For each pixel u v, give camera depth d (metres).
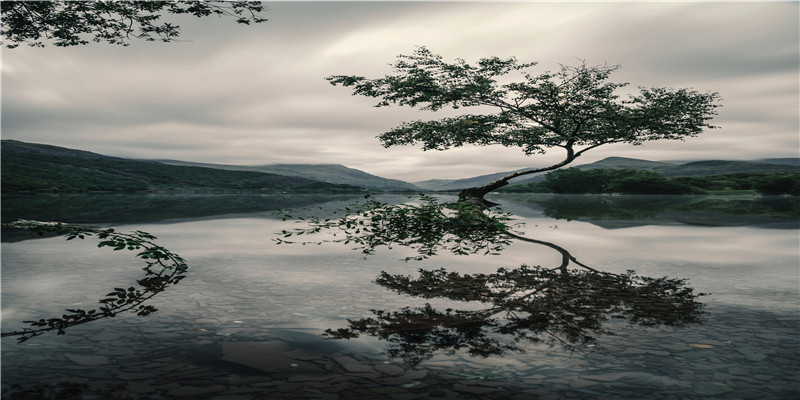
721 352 2.00
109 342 2.08
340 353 1.97
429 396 1.54
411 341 2.14
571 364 1.86
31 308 2.68
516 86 15.05
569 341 2.15
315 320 2.47
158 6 7.16
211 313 2.60
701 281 3.61
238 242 6.13
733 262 4.55
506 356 1.95
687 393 1.58
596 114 15.16
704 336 2.23
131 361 1.85
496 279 3.66
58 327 2.31
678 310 2.73
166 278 3.64
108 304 2.79
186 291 3.18
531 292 3.21
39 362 1.82
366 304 2.84
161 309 2.68
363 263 4.43
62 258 4.61
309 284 3.43
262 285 3.39
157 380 1.66
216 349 2.00
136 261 4.46
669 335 2.24
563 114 15.41
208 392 1.56
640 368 1.81
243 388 1.59
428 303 2.87
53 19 7.43
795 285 3.46
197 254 5.00
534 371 1.78
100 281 3.52
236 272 3.92
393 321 2.46
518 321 2.49
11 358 1.86
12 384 1.60
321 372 1.76
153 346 2.03
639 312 2.68
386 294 3.12
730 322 2.47
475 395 1.55
